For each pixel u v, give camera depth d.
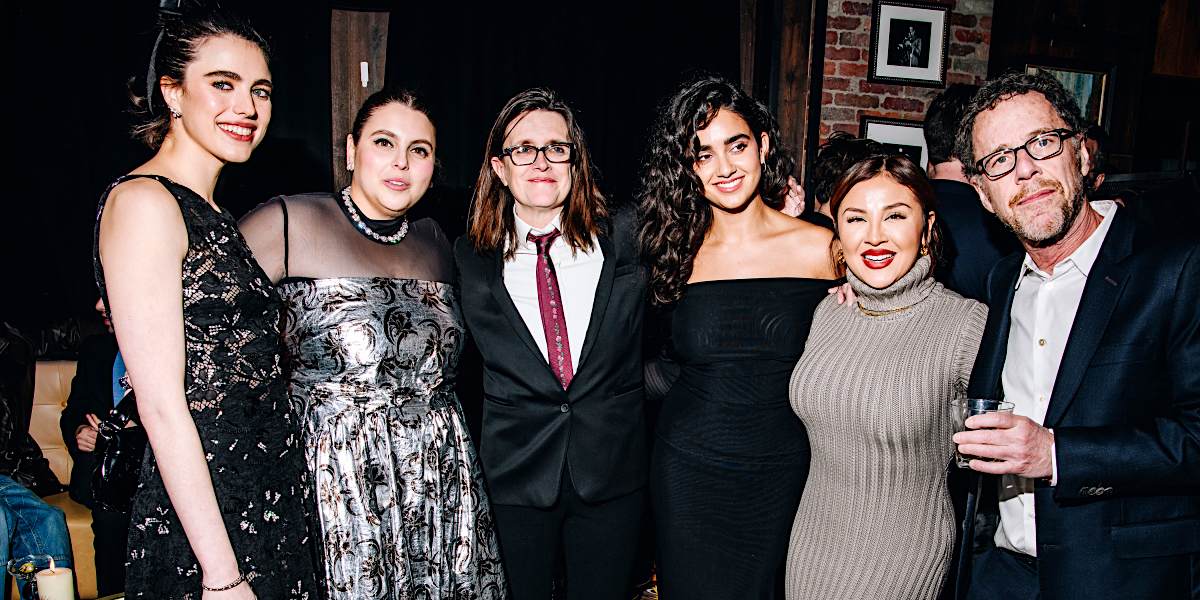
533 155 1.75
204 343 1.19
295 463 1.34
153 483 1.21
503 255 1.83
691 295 1.77
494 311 1.79
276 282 1.46
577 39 3.71
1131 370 1.26
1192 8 4.51
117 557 2.60
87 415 2.70
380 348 1.47
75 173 3.00
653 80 3.91
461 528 1.58
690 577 1.71
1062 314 1.37
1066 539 1.29
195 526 1.15
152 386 1.12
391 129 1.51
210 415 1.20
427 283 1.61
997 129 1.35
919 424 1.30
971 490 1.42
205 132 1.24
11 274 2.98
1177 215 2.04
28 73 2.91
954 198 2.01
